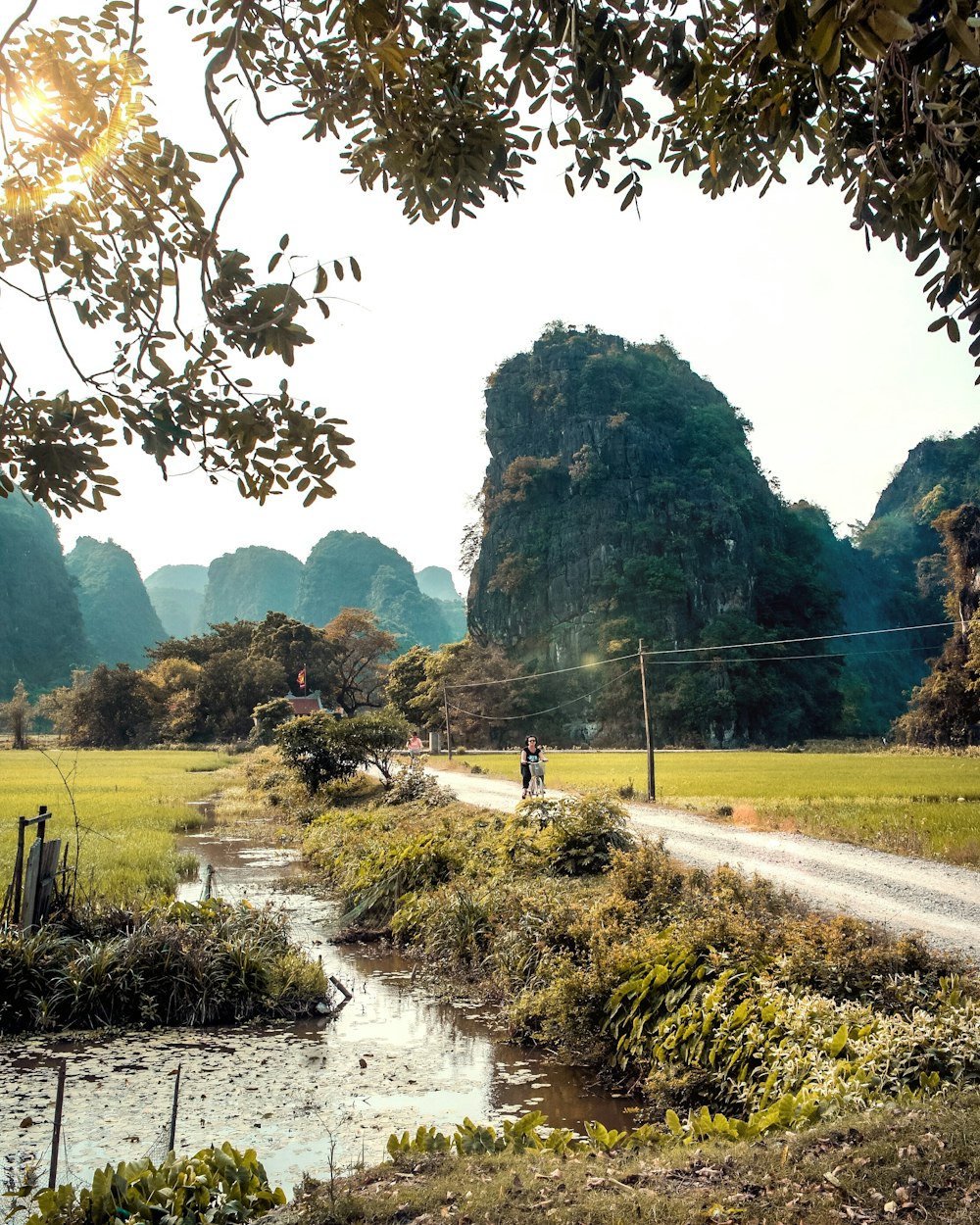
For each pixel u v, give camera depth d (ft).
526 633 392.88
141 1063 28.96
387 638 386.73
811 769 130.11
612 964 31.27
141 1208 16.24
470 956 41.24
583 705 354.33
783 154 13.65
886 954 27.27
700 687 343.26
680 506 391.04
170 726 319.88
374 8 10.94
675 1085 25.11
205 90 11.64
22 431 12.71
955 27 7.55
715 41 12.90
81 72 12.72
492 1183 16.49
